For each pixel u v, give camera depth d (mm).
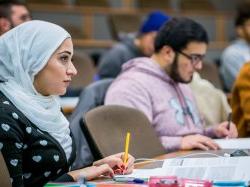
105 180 1723
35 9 7910
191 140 2504
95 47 8320
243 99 3141
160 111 2734
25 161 1795
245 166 1701
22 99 1841
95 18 8500
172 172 1702
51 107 1920
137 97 2707
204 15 9531
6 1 3645
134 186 1502
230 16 9805
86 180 1681
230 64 5816
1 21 3627
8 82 1875
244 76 3156
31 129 1801
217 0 10445
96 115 2256
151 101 2744
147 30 4566
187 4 9797
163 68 2818
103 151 2166
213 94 3408
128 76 2795
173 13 9281
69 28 8172
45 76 1867
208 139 2488
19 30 1905
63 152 1877
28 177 1811
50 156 1821
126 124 2367
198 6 9891
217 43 9453
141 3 9367
